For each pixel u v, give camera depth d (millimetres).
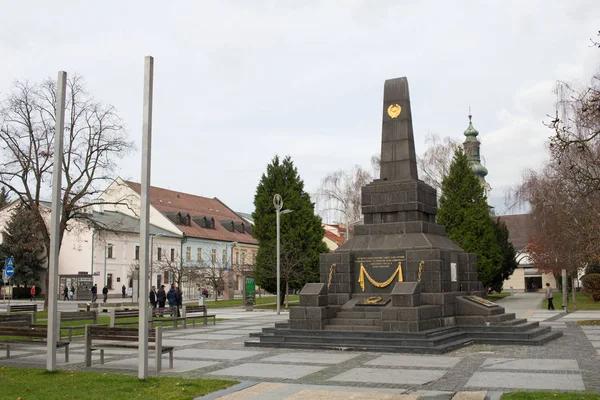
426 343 17172
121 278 72312
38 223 40344
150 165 13023
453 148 54938
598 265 50000
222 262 82875
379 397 10367
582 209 31281
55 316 13820
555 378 12375
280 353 17125
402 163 23250
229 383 12031
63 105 14164
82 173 39938
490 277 51031
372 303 20562
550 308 40312
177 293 31609
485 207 51906
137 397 10750
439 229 23375
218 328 26688
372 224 22688
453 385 11836
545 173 42531
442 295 20250
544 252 54250
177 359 15945
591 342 19266
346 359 15688
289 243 50219
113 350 17953
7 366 14688
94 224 44000
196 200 92188
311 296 19922
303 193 51719
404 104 23656
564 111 26219
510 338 19141
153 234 70375
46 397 10789
